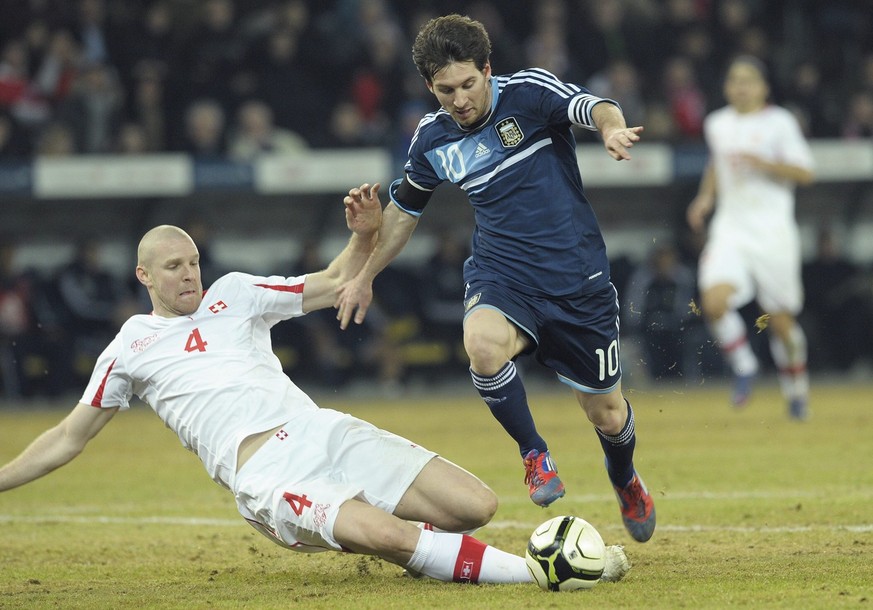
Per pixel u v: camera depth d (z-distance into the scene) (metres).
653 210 72.44
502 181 19.89
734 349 45.03
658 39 72.12
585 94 19.48
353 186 63.75
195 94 64.44
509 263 20.02
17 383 59.44
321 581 19.05
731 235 44.16
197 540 23.81
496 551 17.95
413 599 16.81
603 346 20.38
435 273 64.31
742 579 18.02
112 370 19.34
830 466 32.41
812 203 73.94
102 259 66.38
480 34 19.28
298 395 19.17
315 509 17.59
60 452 19.41
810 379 69.56
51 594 18.36
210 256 60.53
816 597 16.36
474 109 19.36
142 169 61.19
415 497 18.34
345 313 20.70
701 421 46.91
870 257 74.88
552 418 49.75
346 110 65.06
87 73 62.03
